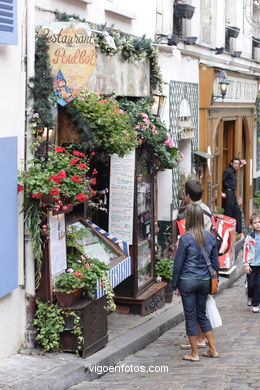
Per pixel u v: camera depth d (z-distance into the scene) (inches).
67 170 341.1
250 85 887.7
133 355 386.6
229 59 798.5
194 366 358.3
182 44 627.2
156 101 509.0
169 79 591.5
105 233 406.0
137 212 449.4
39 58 344.8
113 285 378.3
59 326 343.0
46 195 330.0
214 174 753.0
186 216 370.6
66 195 335.9
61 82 346.9
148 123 455.2
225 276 627.2
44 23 354.3
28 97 342.6
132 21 513.7
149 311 463.8
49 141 347.9
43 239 343.3
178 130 616.7
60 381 311.3
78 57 345.4
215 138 751.1
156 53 504.1
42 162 345.1
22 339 346.3
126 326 423.8
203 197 703.7
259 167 992.9
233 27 820.0
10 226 329.7
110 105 381.4
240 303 543.2
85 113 372.2
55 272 350.9
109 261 386.0
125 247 412.2
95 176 444.1
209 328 374.0
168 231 590.6
